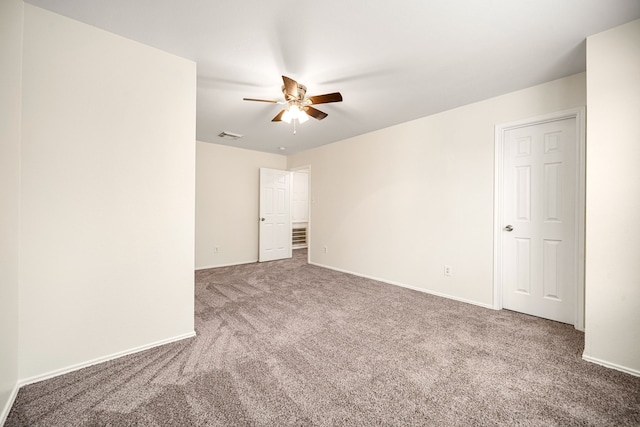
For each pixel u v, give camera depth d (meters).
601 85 1.74
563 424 1.27
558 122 2.44
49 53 1.58
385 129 3.84
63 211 1.62
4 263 1.32
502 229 2.76
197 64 2.17
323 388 1.51
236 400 1.41
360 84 2.50
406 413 1.33
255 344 2.02
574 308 2.35
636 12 1.56
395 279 3.71
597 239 1.76
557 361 1.80
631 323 1.65
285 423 1.26
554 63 2.13
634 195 1.63
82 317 1.70
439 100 2.87
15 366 1.43
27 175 1.51
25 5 1.51
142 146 1.92
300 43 1.90
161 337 2.01
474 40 1.85
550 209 2.49
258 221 5.44
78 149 1.67
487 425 1.26
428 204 3.34
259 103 2.90
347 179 4.44
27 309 1.52
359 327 2.32
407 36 1.81
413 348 1.97
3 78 1.30
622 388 1.52
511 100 2.66
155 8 1.56
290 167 5.79
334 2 1.51
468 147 2.97
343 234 4.52
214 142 4.75
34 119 1.53
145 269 1.94
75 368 1.67
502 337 2.14
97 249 1.75
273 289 3.46
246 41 1.88
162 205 2.02
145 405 1.37
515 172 2.69
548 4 1.51
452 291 3.10
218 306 2.83
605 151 1.72
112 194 1.80
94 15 1.62
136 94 1.89
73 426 1.24
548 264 2.50
